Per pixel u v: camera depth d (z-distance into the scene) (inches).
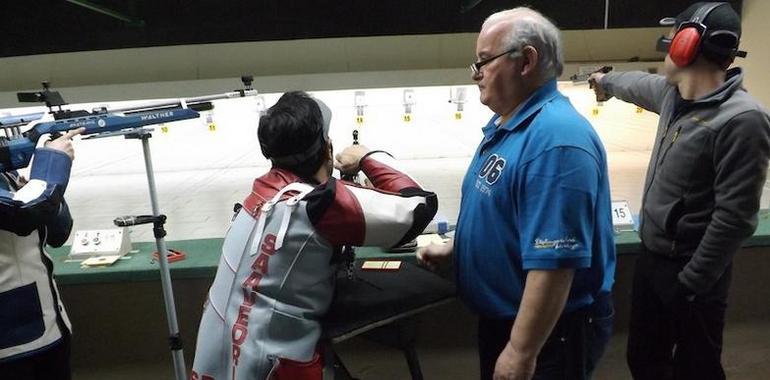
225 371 39.3
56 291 52.6
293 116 38.1
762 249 67.9
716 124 46.8
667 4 75.2
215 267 61.3
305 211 36.5
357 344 69.2
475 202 40.6
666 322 56.9
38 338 49.4
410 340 47.7
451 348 69.1
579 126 35.9
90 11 69.5
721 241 47.1
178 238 71.6
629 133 107.1
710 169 48.2
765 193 75.7
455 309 67.6
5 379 48.7
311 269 37.5
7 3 68.5
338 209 36.1
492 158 39.6
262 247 37.4
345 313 40.8
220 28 71.2
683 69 49.8
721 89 47.8
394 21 72.0
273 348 37.1
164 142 101.7
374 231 36.7
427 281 46.6
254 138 101.4
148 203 86.8
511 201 37.9
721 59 47.7
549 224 34.8
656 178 53.4
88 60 87.0
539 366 41.1
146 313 66.0
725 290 52.8
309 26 71.7
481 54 38.3
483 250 40.1
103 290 64.4
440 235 63.6
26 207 44.2
